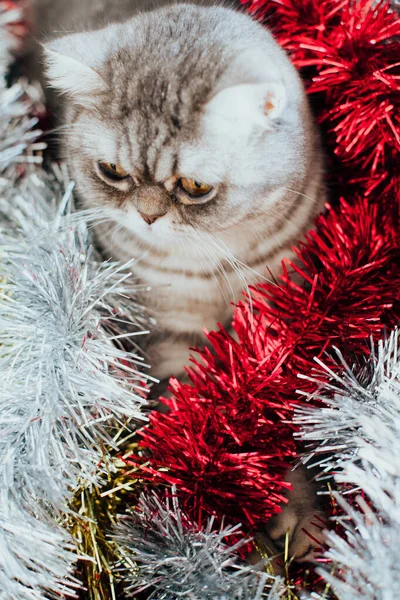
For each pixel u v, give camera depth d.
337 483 0.31
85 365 0.31
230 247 0.39
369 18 0.31
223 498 0.31
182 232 0.37
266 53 0.34
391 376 0.29
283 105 0.33
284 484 0.31
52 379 0.30
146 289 0.38
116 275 0.36
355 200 0.35
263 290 0.39
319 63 0.33
